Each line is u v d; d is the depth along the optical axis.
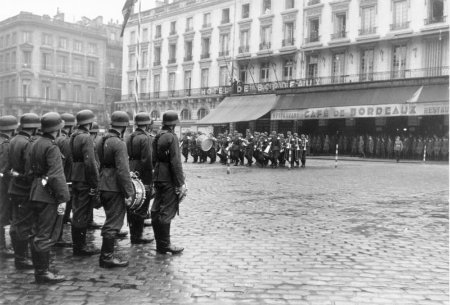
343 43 39.84
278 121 43.75
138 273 5.84
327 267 6.11
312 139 39.81
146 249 7.09
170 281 5.52
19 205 6.08
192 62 53.00
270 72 45.97
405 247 7.20
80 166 6.75
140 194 6.74
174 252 6.78
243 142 26.09
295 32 43.62
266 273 5.84
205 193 13.58
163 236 6.77
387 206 11.20
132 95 61.00
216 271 5.92
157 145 6.78
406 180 17.73
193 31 52.97
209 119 45.91
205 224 8.91
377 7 38.03
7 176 6.65
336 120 40.06
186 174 19.95
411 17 36.16
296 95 41.56
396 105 34.16
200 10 52.41
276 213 10.19
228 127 47.19
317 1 41.97
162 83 56.81
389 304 4.79
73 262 6.39
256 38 46.78
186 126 52.50
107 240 6.08
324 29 41.41
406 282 5.51
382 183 16.58
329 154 38.97
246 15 48.12
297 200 12.20
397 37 36.56
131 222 7.44
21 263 6.09
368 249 7.06
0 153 6.62
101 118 75.94
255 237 7.83
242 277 5.68
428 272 5.92
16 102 67.94
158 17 57.47
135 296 5.00
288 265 6.19
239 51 48.03
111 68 78.25
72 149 6.80
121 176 6.03
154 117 57.22
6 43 72.00
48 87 70.50
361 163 29.78
